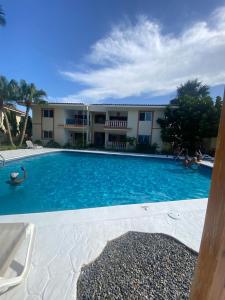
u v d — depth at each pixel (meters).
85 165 14.47
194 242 3.41
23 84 20.31
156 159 17.39
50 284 2.37
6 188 8.23
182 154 19.56
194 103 19.77
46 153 17.39
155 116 22.44
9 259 2.08
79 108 23.81
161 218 4.43
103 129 25.72
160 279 2.44
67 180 10.09
